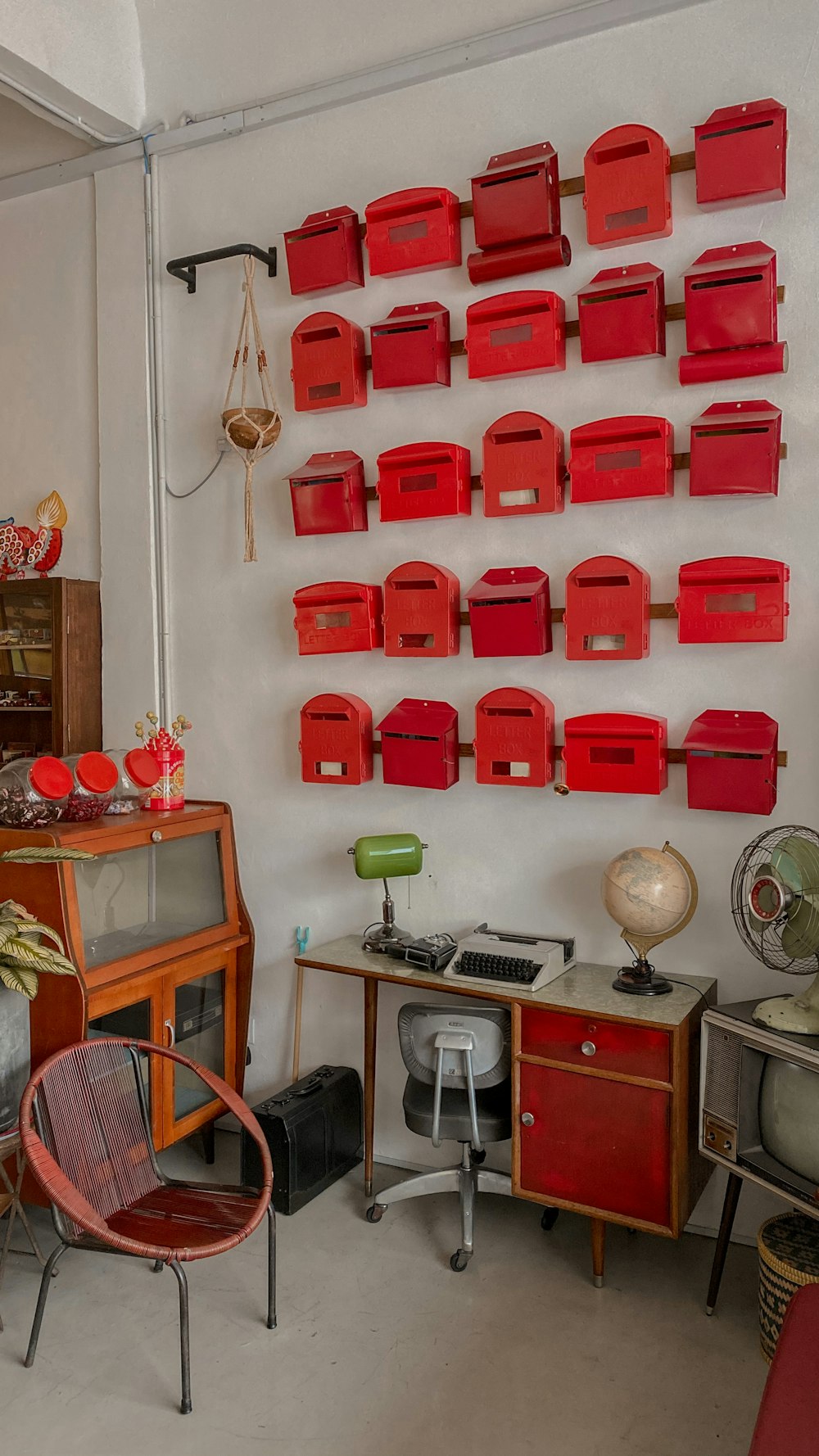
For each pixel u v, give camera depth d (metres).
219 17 3.45
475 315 2.97
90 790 2.98
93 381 3.80
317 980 3.47
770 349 2.62
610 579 2.82
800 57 2.61
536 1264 2.77
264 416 3.36
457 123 3.09
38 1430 2.17
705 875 2.82
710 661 2.79
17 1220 3.01
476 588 3.01
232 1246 2.27
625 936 2.73
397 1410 2.22
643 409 2.86
